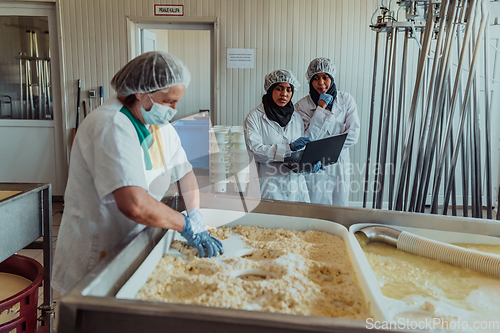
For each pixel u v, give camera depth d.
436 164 1.88
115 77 0.99
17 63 3.54
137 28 3.51
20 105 3.62
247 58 3.44
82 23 3.41
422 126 1.77
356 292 0.83
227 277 0.88
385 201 3.51
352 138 2.63
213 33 3.48
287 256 1.02
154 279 0.87
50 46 3.50
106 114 0.96
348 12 3.36
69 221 1.07
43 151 3.68
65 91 3.52
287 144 2.28
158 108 0.99
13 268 1.62
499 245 1.21
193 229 1.02
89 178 1.03
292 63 3.45
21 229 1.42
